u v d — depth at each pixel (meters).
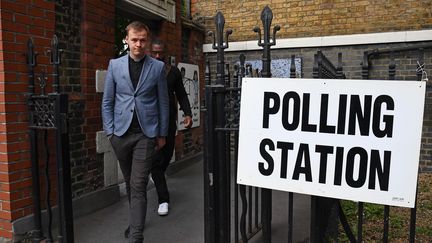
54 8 3.50
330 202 2.86
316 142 1.99
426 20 5.74
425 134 5.79
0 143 3.06
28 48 3.07
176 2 5.88
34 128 3.09
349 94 1.91
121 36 4.96
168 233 3.51
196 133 6.75
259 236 3.44
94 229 3.56
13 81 3.08
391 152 1.86
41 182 3.42
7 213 3.11
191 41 6.60
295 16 6.54
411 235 1.92
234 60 7.00
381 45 5.98
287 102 2.04
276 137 2.07
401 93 1.82
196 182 5.30
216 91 2.22
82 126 3.88
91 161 4.02
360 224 2.04
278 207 4.24
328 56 6.33
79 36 3.85
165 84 3.18
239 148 2.16
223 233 2.34
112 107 3.11
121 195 4.61
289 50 6.61
